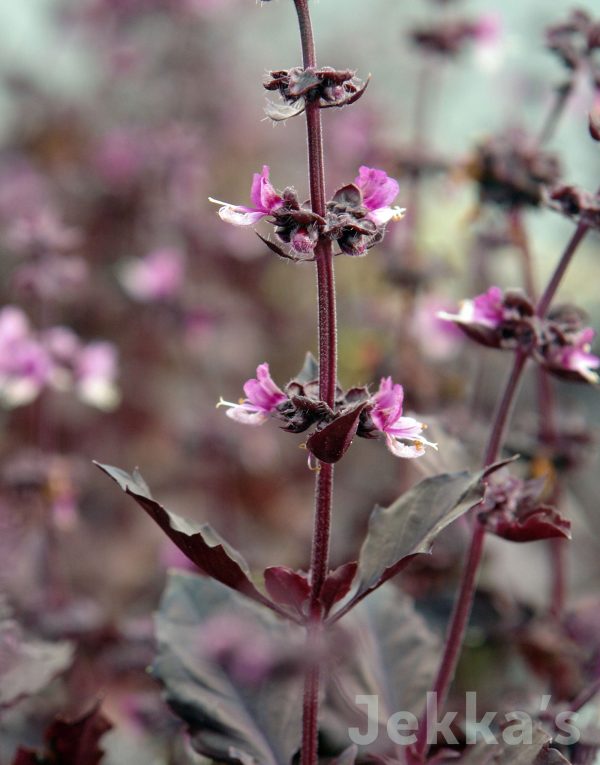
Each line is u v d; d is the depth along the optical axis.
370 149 0.58
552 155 0.34
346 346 0.64
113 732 0.34
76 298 0.63
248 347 0.65
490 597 0.35
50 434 0.58
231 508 0.54
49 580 0.39
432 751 0.28
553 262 0.64
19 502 0.40
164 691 0.28
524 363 0.28
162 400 0.62
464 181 0.35
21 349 0.41
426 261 0.45
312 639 0.26
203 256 0.64
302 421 0.25
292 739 0.28
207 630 0.29
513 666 0.34
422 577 0.37
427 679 0.29
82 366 0.42
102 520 0.54
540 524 0.27
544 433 0.36
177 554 0.46
